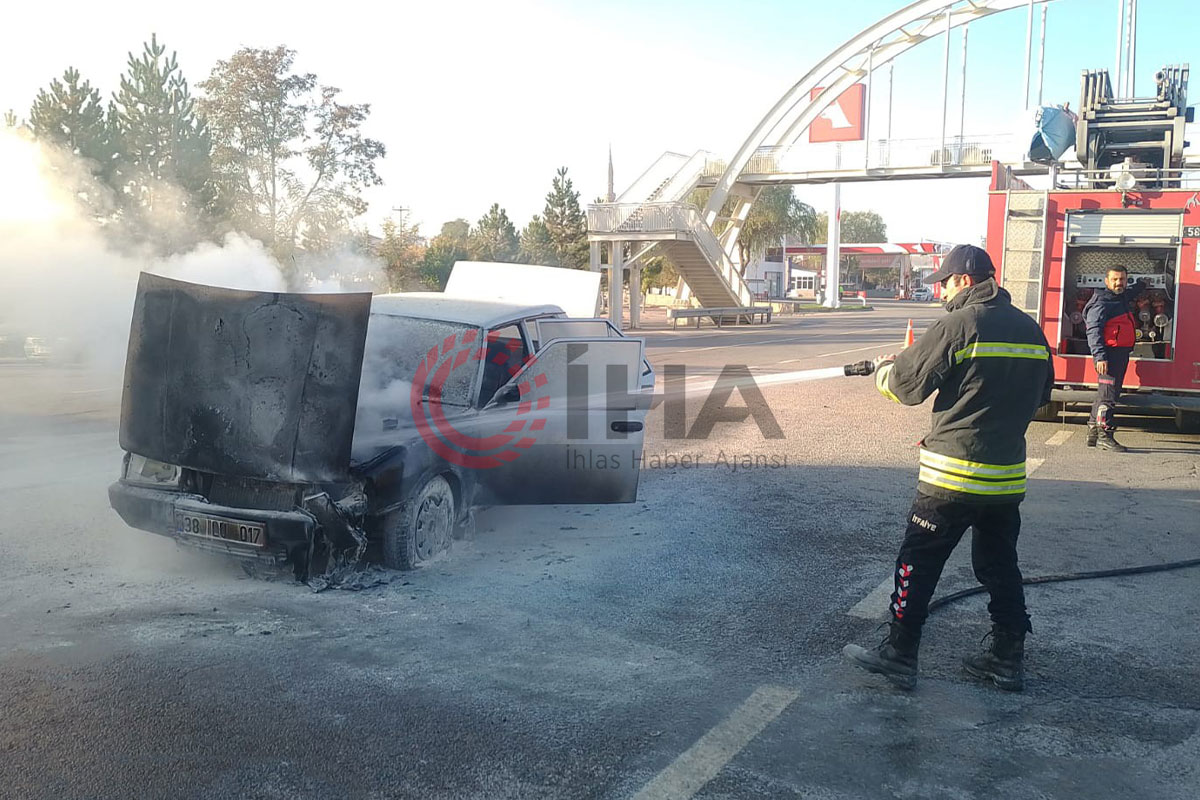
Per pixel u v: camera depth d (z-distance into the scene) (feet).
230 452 16.10
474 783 10.41
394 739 11.35
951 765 11.06
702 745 11.39
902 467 28.71
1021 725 12.10
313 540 15.93
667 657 14.08
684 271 127.54
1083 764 11.12
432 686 12.87
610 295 129.39
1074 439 33.81
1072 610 16.42
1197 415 33.50
